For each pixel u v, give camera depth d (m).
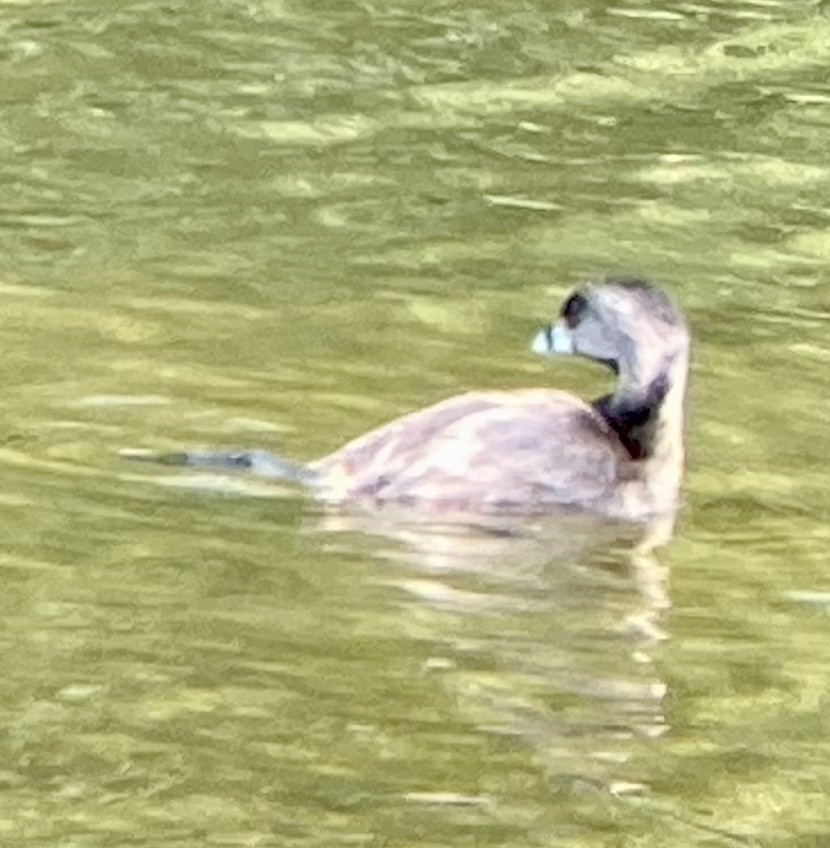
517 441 10.25
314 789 8.20
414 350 11.98
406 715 8.66
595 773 8.39
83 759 8.31
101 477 10.23
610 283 10.57
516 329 12.41
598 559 9.85
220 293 12.64
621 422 10.48
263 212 14.16
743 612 9.55
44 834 7.89
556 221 14.32
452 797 8.19
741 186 15.08
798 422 11.34
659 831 8.08
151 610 9.25
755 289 13.34
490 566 9.71
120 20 17.58
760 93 16.78
